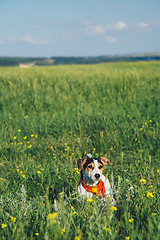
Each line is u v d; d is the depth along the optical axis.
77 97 11.23
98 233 2.53
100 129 7.78
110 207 2.77
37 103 10.38
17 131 7.84
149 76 15.11
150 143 6.62
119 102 10.38
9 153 6.26
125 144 6.69
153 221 2.73
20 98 11.05
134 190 3.67
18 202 3.42
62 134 7.62
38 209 3.13
